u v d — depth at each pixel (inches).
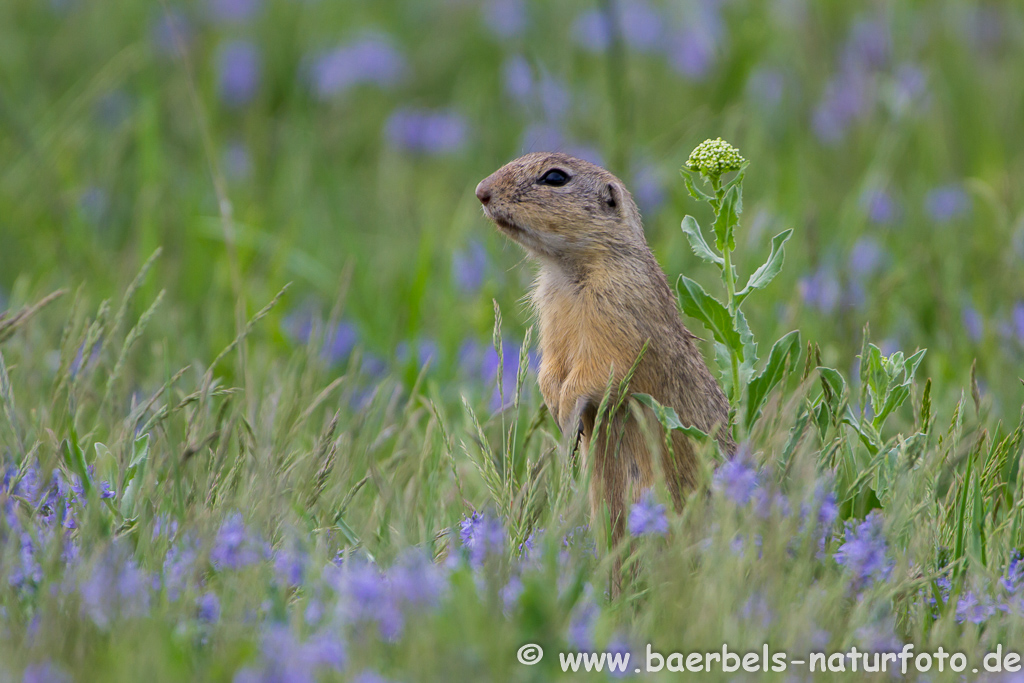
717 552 247.9
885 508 297.7
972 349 461.4
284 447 335.0
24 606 248.5
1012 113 739.4
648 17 827.4
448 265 554.3
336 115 845.2
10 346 432.1
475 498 351.3
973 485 298.0
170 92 807.1
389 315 549.3
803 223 605.0
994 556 286.7
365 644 218.5
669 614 239.0
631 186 601.3
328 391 368.2
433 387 407.2
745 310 529.7
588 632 232.4
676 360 350.9
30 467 301.4
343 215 677.3
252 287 561.6
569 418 348.8
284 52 896.3
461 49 912.3
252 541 255.0
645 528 266.5
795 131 722.8
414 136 783.7
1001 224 545.6
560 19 833.5
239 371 420.5
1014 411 406.6
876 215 616.7
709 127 713.0
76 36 862.5
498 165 716.0
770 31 808.9
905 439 344.2
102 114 778.8
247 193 703.1
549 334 370.6
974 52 803.4
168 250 617.3
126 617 227.6
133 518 288.8
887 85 723.4
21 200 625.0
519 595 236.1
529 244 370.3
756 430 308.3
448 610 227.1
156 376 442.9
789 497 266.2
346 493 325.4
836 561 268.1
